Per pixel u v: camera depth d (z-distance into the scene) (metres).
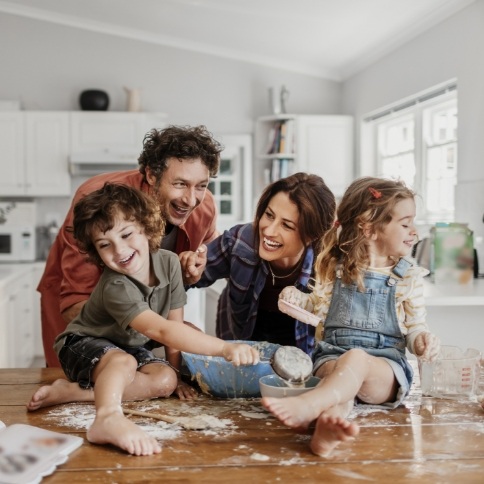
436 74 4.41
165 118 5.94
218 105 6.25
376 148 5.83
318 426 1.20
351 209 1.64
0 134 5.71
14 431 1.30
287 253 1.85
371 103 5.61
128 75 6.13
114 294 1.55
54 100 6.05
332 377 1.38
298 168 5.93
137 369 1.63
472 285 3.11
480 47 3.86
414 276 1.63
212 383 1.58
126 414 1.46
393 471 1.14
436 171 4.80
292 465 1.17
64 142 5.75
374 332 1.62
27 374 1.85
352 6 4.42
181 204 1.92
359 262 1.63
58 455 1.19
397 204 1.60
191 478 1.11
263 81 6.29
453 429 1.37
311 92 6.34
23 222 5.55
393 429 1.36
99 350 1.53
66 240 2.02
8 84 6.02
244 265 2.01
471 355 1.69
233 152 6.27
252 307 2.01
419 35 4.65
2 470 1.12
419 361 1.65
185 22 5.54
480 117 3.85
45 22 6.03
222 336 2.24
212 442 1.29
